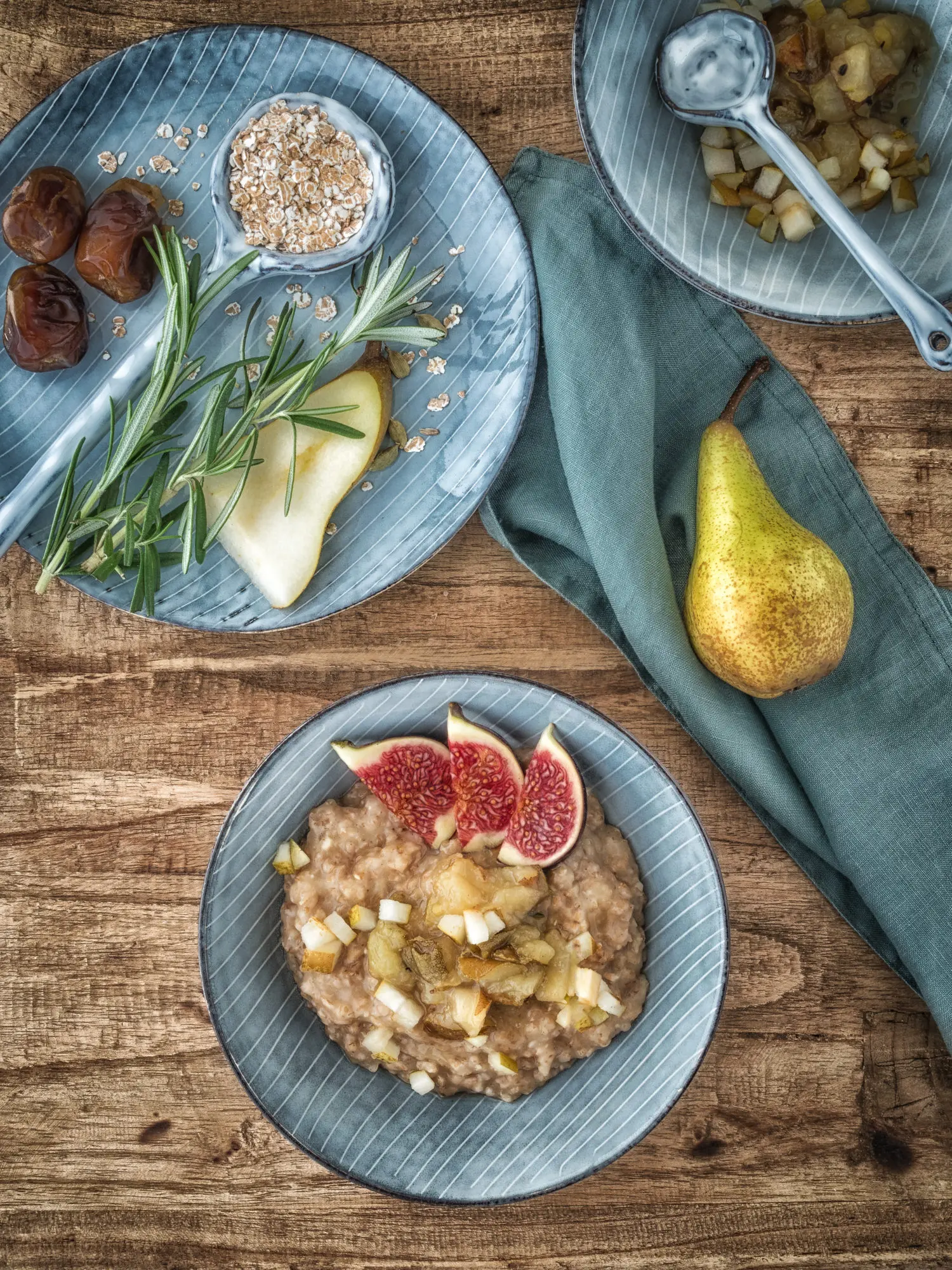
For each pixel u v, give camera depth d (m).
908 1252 0.56
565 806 0.50
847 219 0.50
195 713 0.56
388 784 0.51
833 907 0.56
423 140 0.53
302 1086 0.51
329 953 0.50
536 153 0.54
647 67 0.52
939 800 0.55
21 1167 0.56
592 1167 0.50
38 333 0.51
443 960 0.49
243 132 0.51
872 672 0.55
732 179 0.53
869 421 0.56
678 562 0.56
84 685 0.56
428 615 0.56
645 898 0.52
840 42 0.51
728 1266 0.56
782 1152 0.56
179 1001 0.56
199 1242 0.56
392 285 0.48
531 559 0.56
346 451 0.52
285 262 0.52
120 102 0.52
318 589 0.55
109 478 0.48
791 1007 0.56
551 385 0.54
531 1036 0.49
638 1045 0.52
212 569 0.54
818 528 0.55
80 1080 0.56
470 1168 0.52
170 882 0.56
